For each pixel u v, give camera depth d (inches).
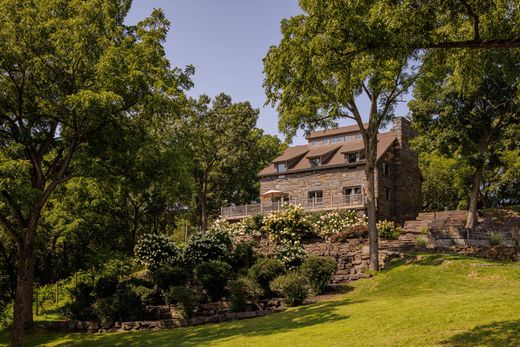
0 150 651.5
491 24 417.1
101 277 874.1
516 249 880.9
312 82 412.5
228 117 1884.8
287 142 967.6
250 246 999.6
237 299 732.0
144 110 711.1
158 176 724.7
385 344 384.5
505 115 1283.2
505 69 478.9
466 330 392.2
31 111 719.7
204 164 1894.7
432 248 977.5
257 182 2303.2
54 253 1106.1
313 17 389.1
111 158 712.4
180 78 741.3
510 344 337.4
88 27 655.8
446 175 2037.4
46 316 869.2
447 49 435.5
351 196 1509.6
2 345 717.9
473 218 1343.5
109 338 676.1
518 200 1930.4
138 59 686.5
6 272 993.5
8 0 629.3
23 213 800.9
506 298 511.2
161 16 735.1
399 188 1657.2
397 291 734.5
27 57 655.8
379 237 1182.3
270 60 423.2
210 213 2233.0
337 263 877.2
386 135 1736.0
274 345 456.1
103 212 1151.6
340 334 453.1
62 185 902.4
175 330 673.0
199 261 939.3
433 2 382.9
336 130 1829.5
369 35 380.2
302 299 734.5
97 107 613.0
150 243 974.4
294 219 1212.5
